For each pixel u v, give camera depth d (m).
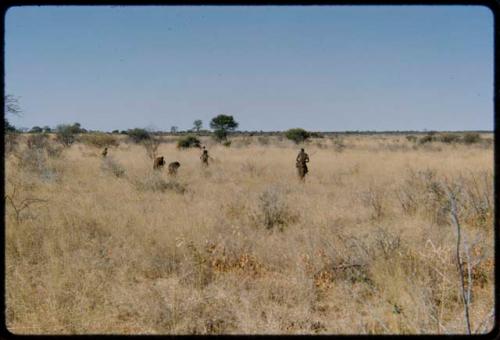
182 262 6.62
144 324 4.96
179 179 16.91
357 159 28.28
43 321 4.73
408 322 4.32
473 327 4.26
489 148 41.09
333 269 6.25
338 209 10.41
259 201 10.42
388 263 5.87
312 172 20.59
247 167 21.33
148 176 15.18
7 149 18.95
